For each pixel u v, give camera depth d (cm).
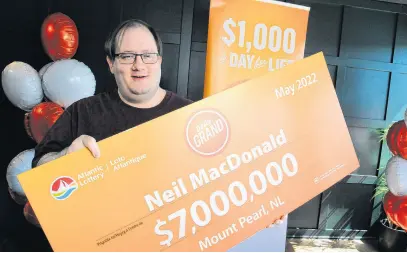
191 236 109
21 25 278
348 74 334
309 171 118
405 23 334
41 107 241
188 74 302
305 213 343
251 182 114
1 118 284
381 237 329
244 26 238
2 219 291
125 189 105
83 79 244
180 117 110
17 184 245
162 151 108
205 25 300
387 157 345
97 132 231
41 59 284
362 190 348
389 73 339
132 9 288
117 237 104
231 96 114
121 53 229
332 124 121
